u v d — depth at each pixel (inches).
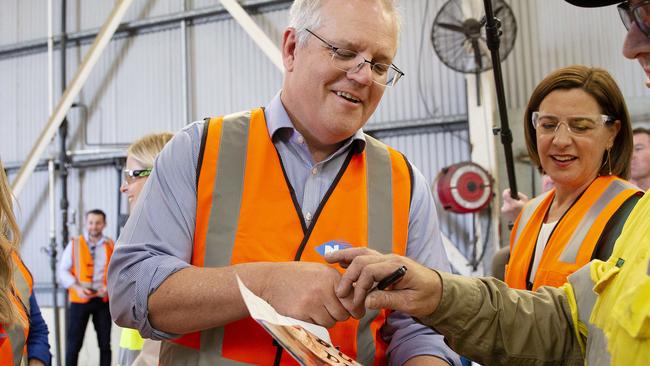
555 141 68.7
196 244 47.4
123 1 246.4
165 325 44.3
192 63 292.0
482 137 220.2
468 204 203.0
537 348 43.1
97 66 310.5
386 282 40.3
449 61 195.3
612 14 216.5
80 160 310.2
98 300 253.4
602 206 65.3
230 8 223.0
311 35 47.3
